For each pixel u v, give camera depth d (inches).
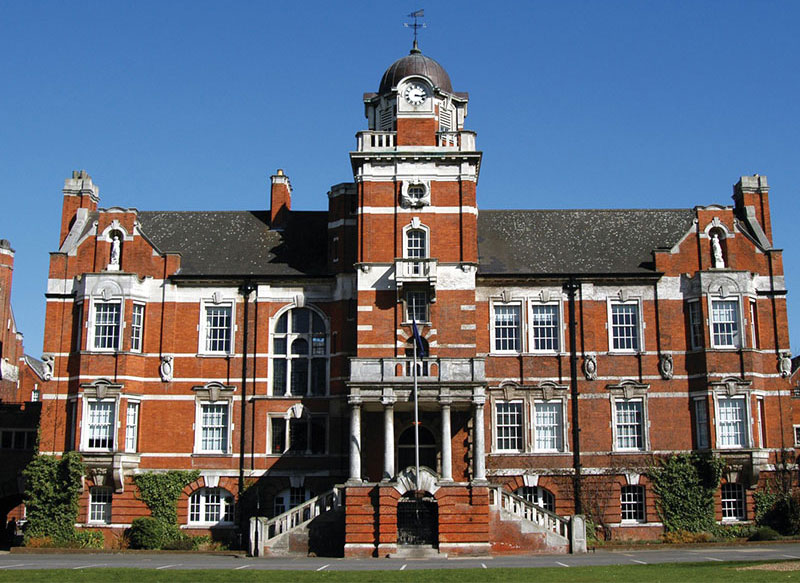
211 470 2122.3
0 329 2974.9
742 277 2161.7
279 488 2111.2
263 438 2139.5
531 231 2375.7
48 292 2208.4
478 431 1877.5
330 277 2210.9
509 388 2142.0
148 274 2219.5
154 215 2480.3
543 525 1828.2
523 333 2174.0
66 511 2057.1
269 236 2390.5
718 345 2139.5
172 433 2143.2
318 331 2213.3
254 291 2223.2
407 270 2087.8
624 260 2261.3
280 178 2454.5
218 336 2210.9
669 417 2137.1
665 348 2167.8
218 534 2089.1
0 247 3011.8
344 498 1847.9
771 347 2178.9
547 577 1234.0
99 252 2217.0
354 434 1875.0
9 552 1945.1
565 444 2118.6
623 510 2100.1
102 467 2070.6
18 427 2369.6
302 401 2156.7
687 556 1608.0
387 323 2094.0
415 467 1817.2
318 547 1828.2
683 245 2217.0
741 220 2330.2
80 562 1616.6
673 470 2090.3
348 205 2249.0
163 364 2170.3
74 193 2356.1
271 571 1373.0
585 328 2177.7
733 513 2101.4
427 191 2149.4
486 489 1814.7
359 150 2164.1
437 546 1791.3
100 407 2111.2
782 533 2058.3
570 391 2148.1
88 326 2137.1
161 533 2050.9
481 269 2217.0
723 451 2070.6
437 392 1898.4
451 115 2416.3
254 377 2172.7
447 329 2090.3
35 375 3383.4
